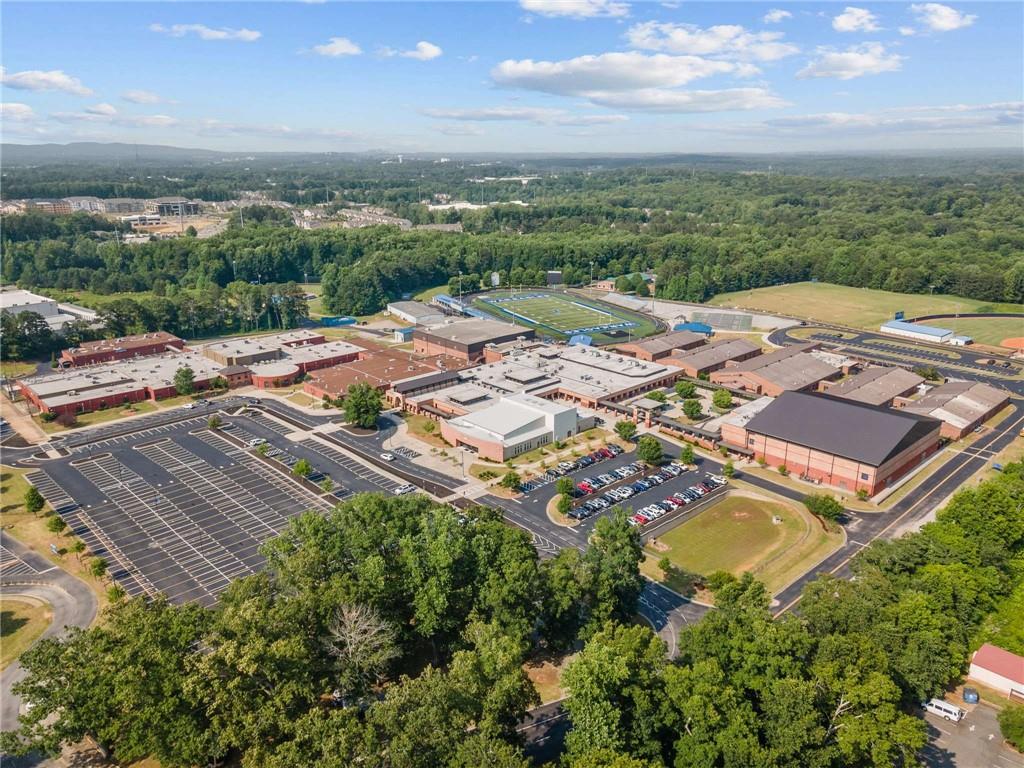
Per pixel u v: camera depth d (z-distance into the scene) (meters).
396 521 98.19
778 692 71.81
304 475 153.75
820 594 89.94
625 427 170.88
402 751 62.31
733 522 133.25
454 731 65.19
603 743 68.06
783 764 69.12
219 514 138.75
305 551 90.81
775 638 77.44
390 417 192.62
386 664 86.94
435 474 156.12
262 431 183.75
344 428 184.88
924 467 157.00
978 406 184.50
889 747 69.62
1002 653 92.25
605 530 103.69
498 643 76.56
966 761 79.25
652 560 120.62
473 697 70.00
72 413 195.38
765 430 158.50
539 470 157.12
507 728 72.94
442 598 86.31
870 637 83.25
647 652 78.25
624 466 158.88
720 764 70.88
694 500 141.75
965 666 93.25
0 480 154.38
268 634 76.50
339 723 65.19
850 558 120.56
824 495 140.88
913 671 82.94
